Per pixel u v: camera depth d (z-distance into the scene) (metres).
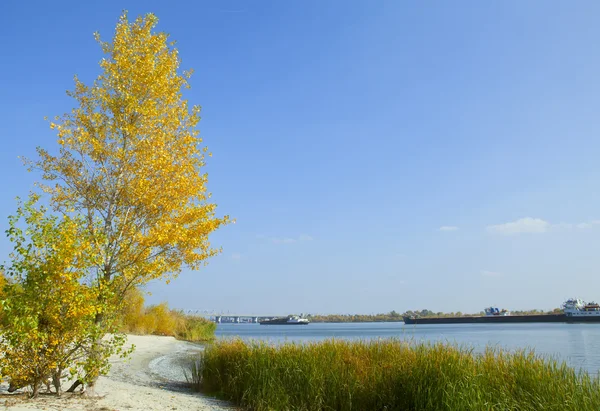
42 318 10.66
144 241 13.07
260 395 13.58
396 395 11.59
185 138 14.61
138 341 42.72
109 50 15.15
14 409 9.24
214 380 17.19
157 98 14.80
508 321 135.75
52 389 12.78
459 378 10.64
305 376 13.38
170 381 20.44
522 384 10.49
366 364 13.66
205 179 14.62
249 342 17.56
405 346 14.43
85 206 13.51
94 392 12.83
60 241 10.71
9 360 10.36
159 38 15.08
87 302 10.86
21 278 10.66
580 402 9.40
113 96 14.44
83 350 11.52
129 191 13.39
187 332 59.09
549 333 68.06
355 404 12.15
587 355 30.77
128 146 14.07
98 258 11.73
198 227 13.71
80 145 13.69
